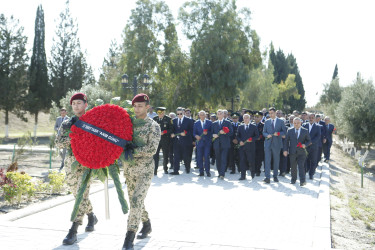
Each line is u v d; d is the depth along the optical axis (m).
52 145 13.06
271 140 10.69
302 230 5.75
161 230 5.60
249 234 5.50
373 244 5.82
